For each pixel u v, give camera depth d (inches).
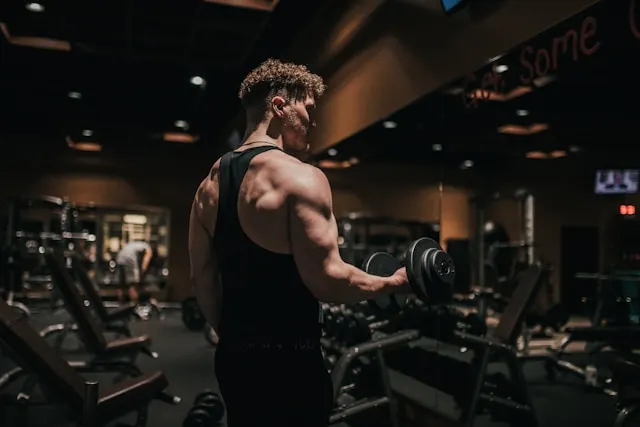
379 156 188.4
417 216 168.4
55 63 268.8
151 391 97.5
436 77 132.4
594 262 105.3
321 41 198.7
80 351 207.6
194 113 356.5
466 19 121.5
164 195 402.0
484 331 129.6
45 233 347.9
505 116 120.3
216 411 114.9
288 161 44.6
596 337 102.3
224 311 46.6
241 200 45.1
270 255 43.9
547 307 126.3
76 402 83.5
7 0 202.2
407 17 146.8
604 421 95.4
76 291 139.6
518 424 108.8
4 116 354.9
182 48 243.6
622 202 97.3
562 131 109.9
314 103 50.6
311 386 44.3
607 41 88.4
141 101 332.5
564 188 112.5
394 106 153.0
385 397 111.2
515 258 143.0
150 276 391.5
